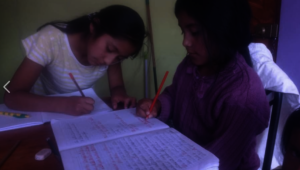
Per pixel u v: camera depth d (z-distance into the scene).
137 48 0.92
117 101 0.99
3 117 0.76
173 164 0.46
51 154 0.55
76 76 1.12
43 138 0.64
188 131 0.81
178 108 0.84
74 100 0.81
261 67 0.85
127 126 0.67
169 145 0.54
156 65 1.90
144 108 0.78
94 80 1.18
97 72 1.15
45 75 1.16
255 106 0.66
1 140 0.63
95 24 0.90
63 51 1.04
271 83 0.82
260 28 1.52
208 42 0.66
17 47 1.48
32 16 1.47
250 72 0.70
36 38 1.01
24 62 0.96
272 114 0.83
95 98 0.95
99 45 0.87
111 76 1.17
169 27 1.86
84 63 1.09
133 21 0.86
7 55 1.47
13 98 0.85
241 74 0.69
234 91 0.67
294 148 0.69
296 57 1.41
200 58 0.72
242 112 0.66
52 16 1.51
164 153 0.51
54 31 1.02
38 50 0.97
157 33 1.84
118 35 0.84
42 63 0.98
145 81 1.86
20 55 1.49
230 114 0.67
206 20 0.63
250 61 0.80
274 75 0.82
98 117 0.75
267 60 0.88
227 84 0.70
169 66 1.95
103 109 0.85
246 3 0.68
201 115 0.77
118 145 0.54
